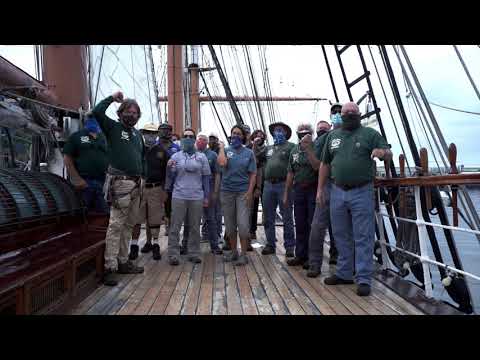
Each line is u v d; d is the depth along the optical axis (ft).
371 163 11.48
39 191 10.85
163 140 17.21
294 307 9.88
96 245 10.97
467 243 26.45
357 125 11.77
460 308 10.81
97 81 21.34
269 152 19.16
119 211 12.09
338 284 12.20
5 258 8.86
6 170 10.75
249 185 15.20
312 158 13.53
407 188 12.35
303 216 14.82
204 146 15.88
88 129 13.92
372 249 11.27
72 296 9.33
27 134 13.48
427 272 10.50
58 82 14.89
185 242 17.31
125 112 12.17
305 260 14.87
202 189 15.52
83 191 13.80
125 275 13.24
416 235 12.28
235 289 11.60
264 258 16.46
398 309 9.71
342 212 12.02
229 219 15.48
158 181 16.30
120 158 12.08
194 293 11.10
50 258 8.90
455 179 8.66
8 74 10.96
